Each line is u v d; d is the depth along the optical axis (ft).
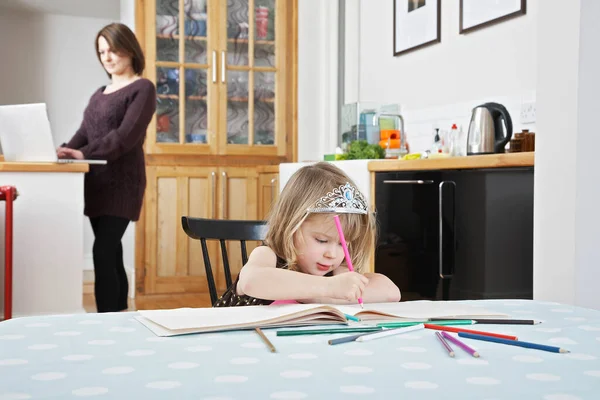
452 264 8.70
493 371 1.90
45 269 9.77
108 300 10.48
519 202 7.63
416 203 9.36
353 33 15.62
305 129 16.44
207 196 15.71
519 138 9.14
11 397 1.64
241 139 16.17
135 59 10.94
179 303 14.35
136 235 15.25
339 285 3.18
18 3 18.11
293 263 3.92
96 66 19.62
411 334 2.43
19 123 9.55
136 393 1.68
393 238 9.82
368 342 2.29
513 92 10.39
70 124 19.44
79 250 9.90
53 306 9.80
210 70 15.88
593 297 5.20
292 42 16.37
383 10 14.40
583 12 5.12
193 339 2.32
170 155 15.62
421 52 12.94
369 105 13.00
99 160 10.25
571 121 5.20
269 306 2.89
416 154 10.99
